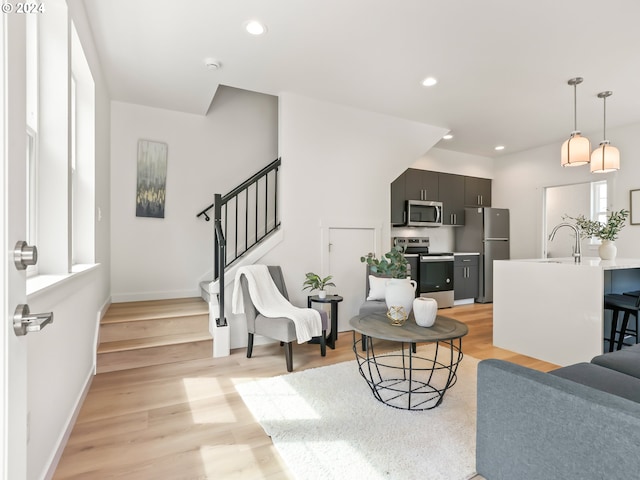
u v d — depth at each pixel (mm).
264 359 2959
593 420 1038
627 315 2852
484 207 6148
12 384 705
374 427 1882
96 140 2740
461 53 2779
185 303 3764
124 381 2482
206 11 2270
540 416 1180
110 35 2539
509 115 4164
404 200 5391
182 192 4168
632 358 1729
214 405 2137
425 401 2176
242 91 4531
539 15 2275
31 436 1279
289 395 2271
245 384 2443
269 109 4672
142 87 3461
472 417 1985
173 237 4121
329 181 3783
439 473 1513
